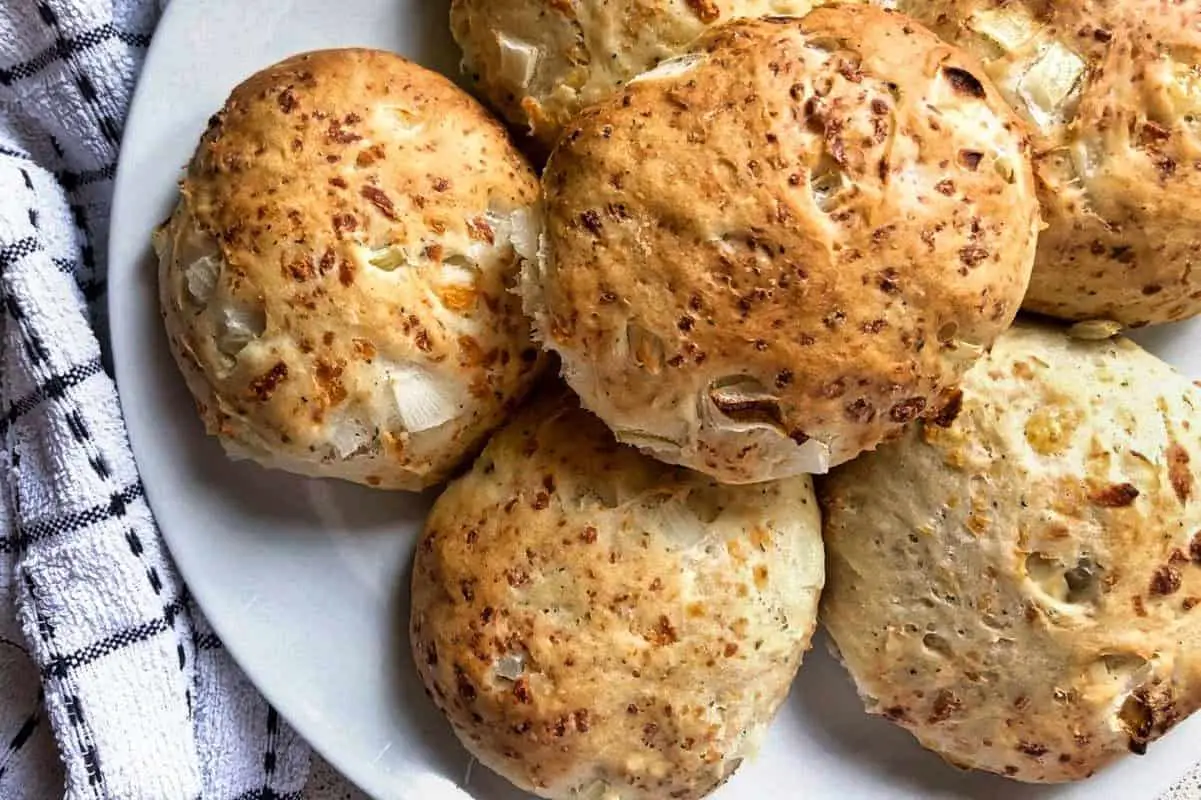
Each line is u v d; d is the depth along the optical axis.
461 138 0.32
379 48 0.34
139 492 0.34
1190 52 0.31
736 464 0.30
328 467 0.32
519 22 0.32
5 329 0.35
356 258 0.30
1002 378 0.32
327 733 0.34
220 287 0.31
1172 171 0.31
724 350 0.28
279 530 0.34
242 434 0.32
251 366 0.31
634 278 0.28
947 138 0.29
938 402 0.30
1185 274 0.32
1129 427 0.32
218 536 0.34
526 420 0.33
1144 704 0.32
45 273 0.34
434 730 0.34
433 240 0.31
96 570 0.34
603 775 0.32
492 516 0.32
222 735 0.35
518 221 0.30
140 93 0.33
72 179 0.36
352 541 0.34
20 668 0.37
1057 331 0.33
